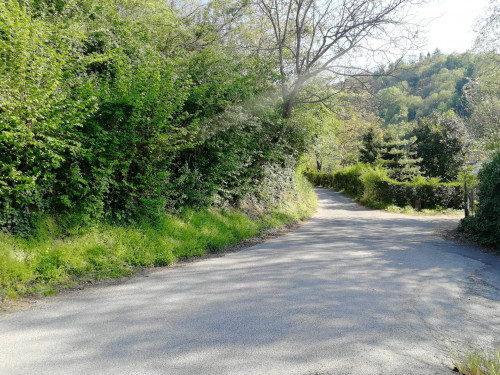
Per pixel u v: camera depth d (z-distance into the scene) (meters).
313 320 4.21
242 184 12.30
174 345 3.48
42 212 6.29
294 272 6.46
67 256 5.88
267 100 12.67
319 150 18.56
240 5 15.46
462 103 28.77
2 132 5.33
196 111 9.49
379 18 13.66
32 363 3.08
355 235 11.52
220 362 3.17
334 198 30.86
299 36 14.58
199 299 4.89
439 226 14.14
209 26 15.77
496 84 17.38
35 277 5.32
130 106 7.46
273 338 3.69
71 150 6.20
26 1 6.55
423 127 29.56
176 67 10.15
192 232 8.59
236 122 10.27
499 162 10.34
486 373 3.14
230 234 9.59
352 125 38.22
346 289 5.51
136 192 8.09
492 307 5.09
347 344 3.61
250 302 4.79
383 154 34.53
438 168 27.86
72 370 2.98
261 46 15.79
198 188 9.97
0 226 5.71
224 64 12.25
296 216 15.37
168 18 14.05
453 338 3.97
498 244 9.72
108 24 10.63
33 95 5.62
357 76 14.90
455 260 8.10
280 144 15.17
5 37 5.75
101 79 8.46
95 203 6.91
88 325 3.93
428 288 5.82
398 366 3.21
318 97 15.62
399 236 11.52
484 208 10.19
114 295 5.01
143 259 6.77
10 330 3.76
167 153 8.77
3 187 5.49
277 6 15.18
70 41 7.49
